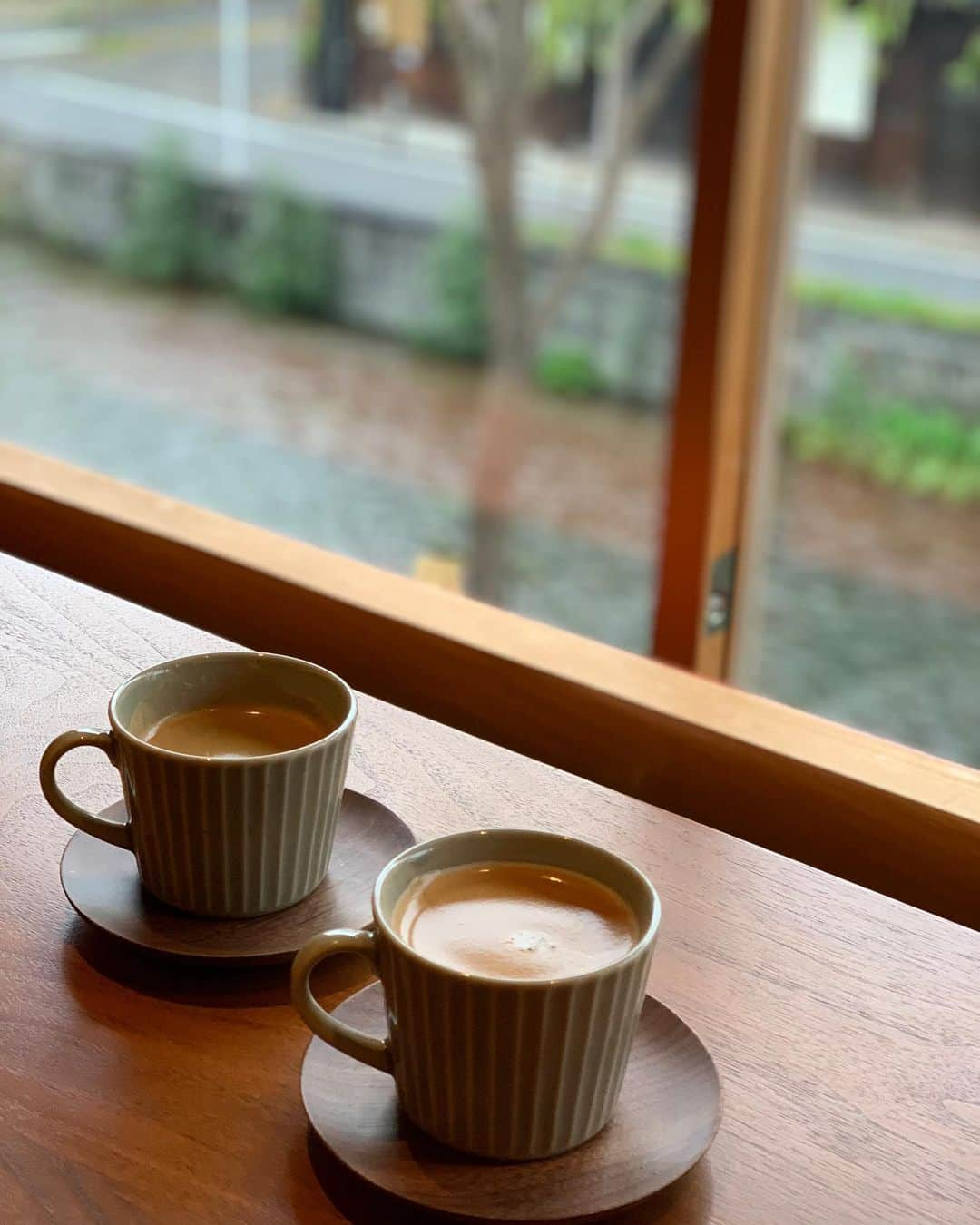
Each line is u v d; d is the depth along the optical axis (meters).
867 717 3.83
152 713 0.68
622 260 6.22
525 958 0.52
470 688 0.97
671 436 1.49
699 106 1.36
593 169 6.13
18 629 0.95
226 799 0.62
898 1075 0.59
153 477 6.10
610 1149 0.53
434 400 6.77
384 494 6.01
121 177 7.70
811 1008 0.63
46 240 8.05
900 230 4.31
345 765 0.66
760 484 1.56
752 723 0.87
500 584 5.40
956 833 0.77
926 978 0.65
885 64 4.09
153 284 7.92
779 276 1.48
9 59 8.12
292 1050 0.60
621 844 0.74
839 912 0.69
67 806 0.66
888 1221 0.52
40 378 6.85
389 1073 0.54
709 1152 0.55
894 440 4.49
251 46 7.41
